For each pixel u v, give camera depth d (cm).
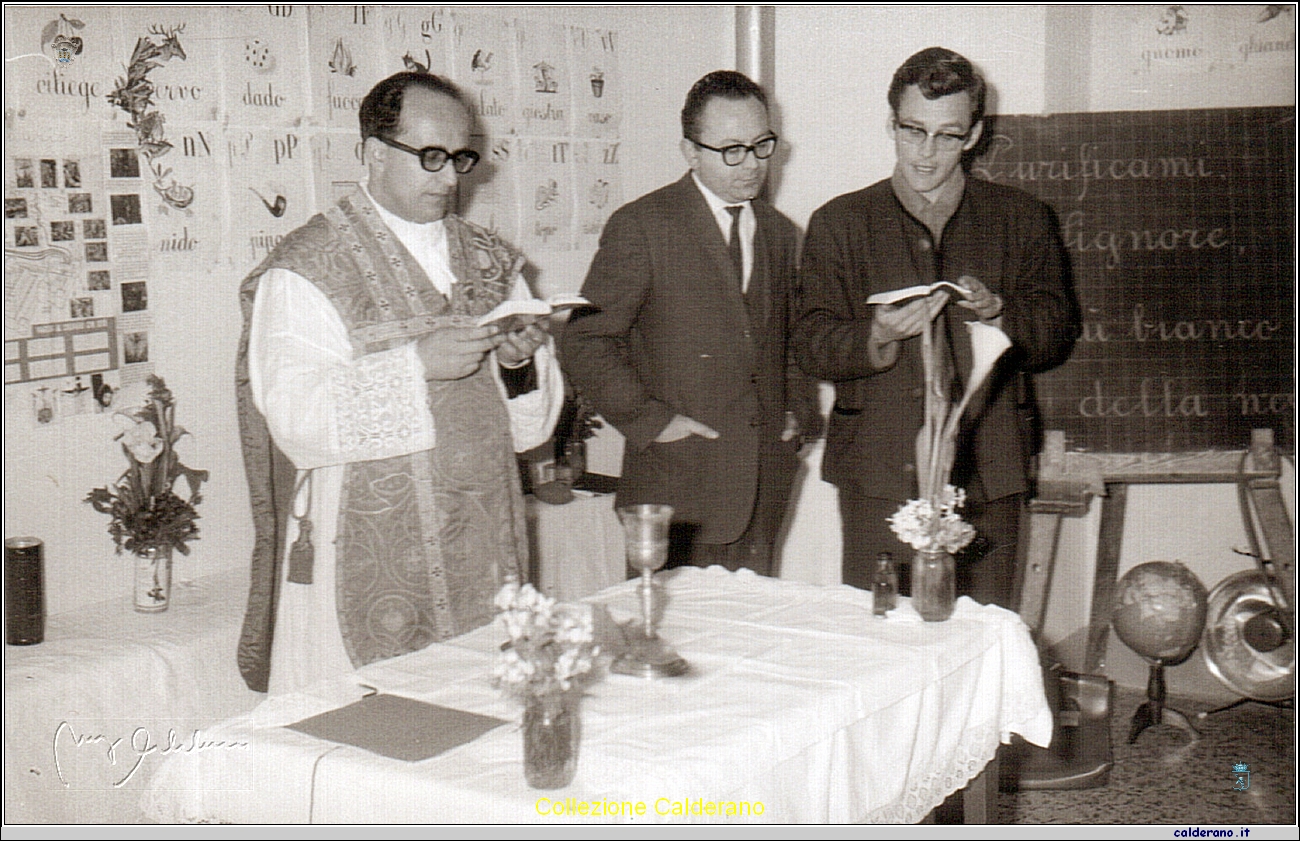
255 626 278
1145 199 391
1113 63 411
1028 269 319
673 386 311
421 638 268
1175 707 400
